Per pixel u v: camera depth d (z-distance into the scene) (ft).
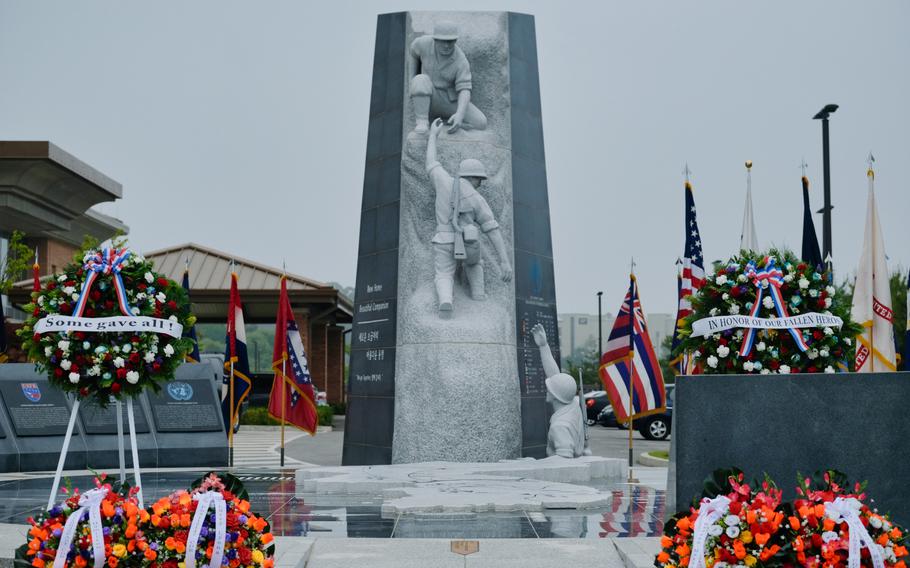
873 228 51.78
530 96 56.34
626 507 33.60
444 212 50.21
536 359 52.85
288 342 56.59
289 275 121.08
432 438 47.98
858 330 28.94
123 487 18.63
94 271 26.27
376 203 54.44
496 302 51.01
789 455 22.91
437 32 52.42
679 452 23.07
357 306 54.44
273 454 69.67
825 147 59.77
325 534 28.07
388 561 24.06
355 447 52.75
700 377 23.24
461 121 52.90
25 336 26.86
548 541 26.58
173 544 16.90
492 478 39.42
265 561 17.79
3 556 23.80
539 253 54.80
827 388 23.04
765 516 16.11
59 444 48.88
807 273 29.09
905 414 22.98
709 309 29.35
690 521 16.96
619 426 113.19
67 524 16.83
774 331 28.43
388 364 51.19
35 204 123.24
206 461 51.34
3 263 129.90
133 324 25.94
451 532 28.37
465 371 48.49
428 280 51.19
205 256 124.16
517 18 56.49
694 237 56.24
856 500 16.71
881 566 15.79
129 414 26.30
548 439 46.96
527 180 54.85
